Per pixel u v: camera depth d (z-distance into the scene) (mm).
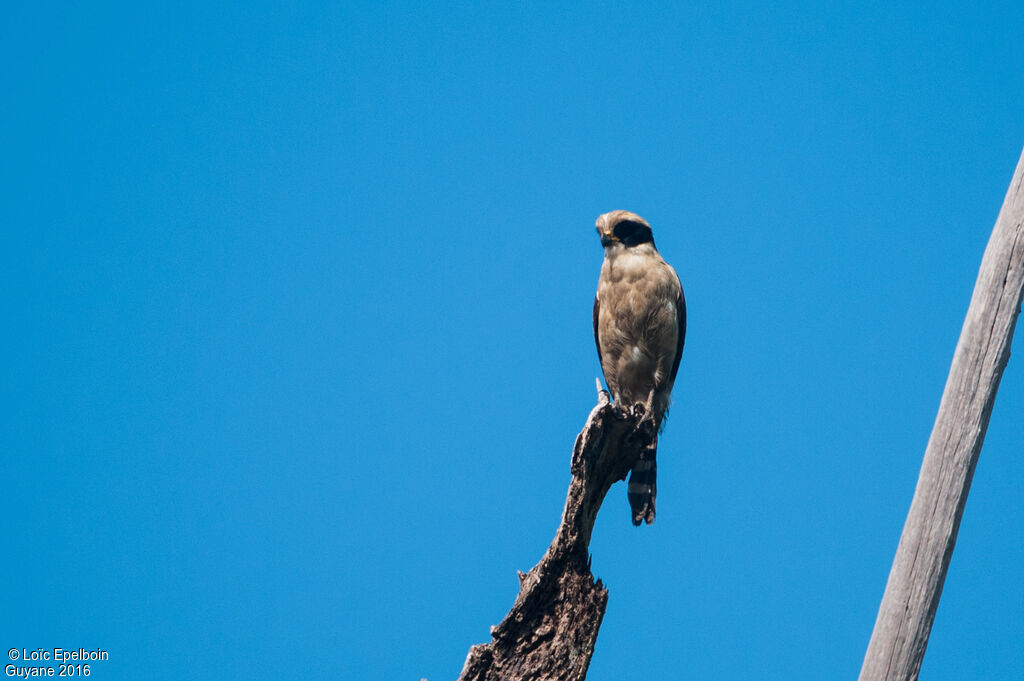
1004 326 9750
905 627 9742
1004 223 9906
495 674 10750
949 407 9875
